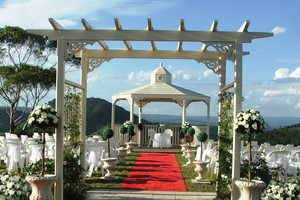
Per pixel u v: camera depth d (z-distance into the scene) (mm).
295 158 8883
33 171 5332
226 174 5633
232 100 5582
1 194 4438
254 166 5449
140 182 7457
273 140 15781
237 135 5105
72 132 6012
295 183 5023
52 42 21781
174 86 16406
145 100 17734
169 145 15516
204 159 9453
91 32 5266
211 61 6750
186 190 6680
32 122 4793
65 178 5488
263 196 4969
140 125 15961
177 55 6863
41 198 4691
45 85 19078
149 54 6926
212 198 6008
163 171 9094
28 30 5258
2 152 9094
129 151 14117
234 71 5250
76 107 6215
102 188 6816
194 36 5258
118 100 16594
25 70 18375
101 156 8898
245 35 5234
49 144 8812
